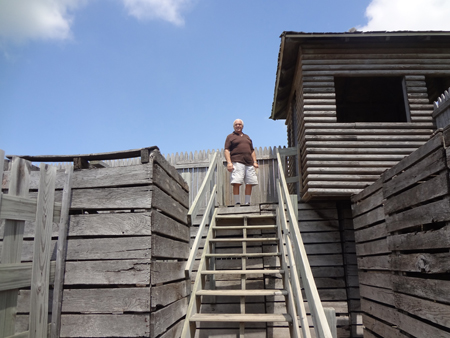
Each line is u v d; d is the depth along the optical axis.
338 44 7.61
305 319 3.94
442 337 3.51
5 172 3.64
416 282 4.04
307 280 3.59
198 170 8.77
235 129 7.80
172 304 4.09
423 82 7.41
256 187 8.66
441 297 3.50
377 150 6.98
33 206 3.05
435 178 3.55
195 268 6.75
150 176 3.66
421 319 4.09
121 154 3.87
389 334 4.88
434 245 3.60
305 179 7.09
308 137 7.05
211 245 6.17
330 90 7.36
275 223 6.86
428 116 7.21
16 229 2.86
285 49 7.85
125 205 3.62
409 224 4.14
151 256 3.48
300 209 7.40
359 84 9.98
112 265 3.46
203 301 6.31
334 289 6.89
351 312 6.75
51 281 3.32
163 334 3.69
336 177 6.82
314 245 7.16
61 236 3.52
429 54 7.56
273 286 6.44
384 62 7.51
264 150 8.77
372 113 11.02
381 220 5.20
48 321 3.35
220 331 6.14
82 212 3.81
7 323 2.70
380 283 5.23
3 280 2.66
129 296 3.37
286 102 10.77
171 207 4.36
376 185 5.30
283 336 6.12
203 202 8.37
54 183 3.36
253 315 4.65
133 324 3.31
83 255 3.51
